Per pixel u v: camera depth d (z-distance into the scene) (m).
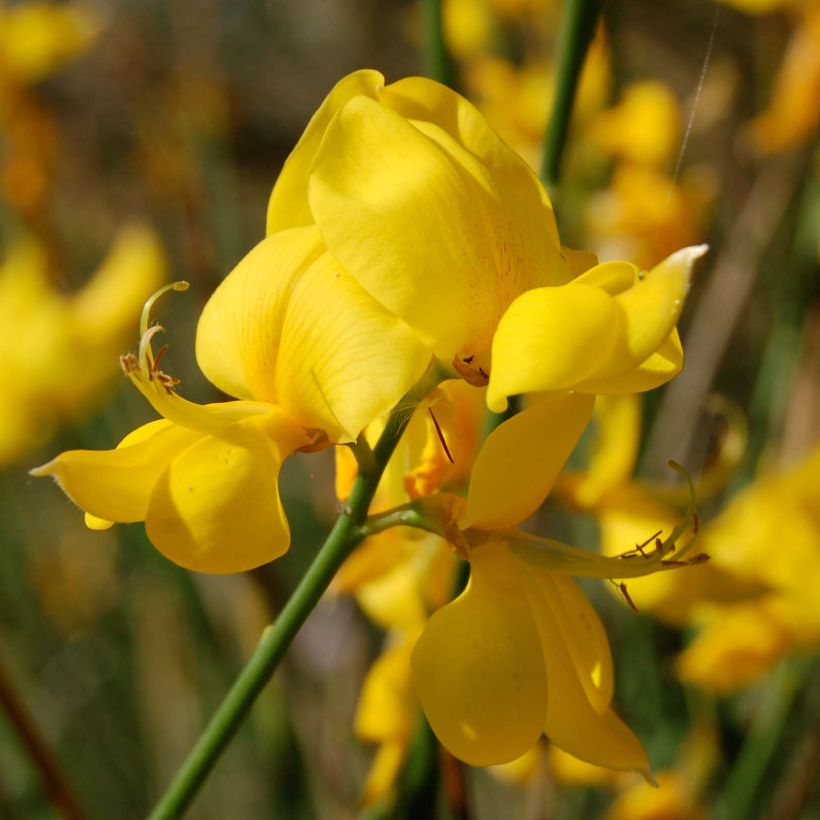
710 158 0.54
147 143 0.62
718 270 0.44
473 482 0.23
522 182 0.23
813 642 0.31
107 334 0.50
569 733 0.23
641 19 0.64
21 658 0.51
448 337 0.23
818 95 0.39
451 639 0.23
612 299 0.22
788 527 0.31
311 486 0.54
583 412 0.23
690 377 0.42
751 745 0.34
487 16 0.49
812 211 0.40
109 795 0.51
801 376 0.38
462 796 0.28
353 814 0.39
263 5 0.89
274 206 0.24
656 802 0.33
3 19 0.51
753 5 0.40
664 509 0.28
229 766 0.49
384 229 0.22
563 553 0.23
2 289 0.49
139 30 0.65
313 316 0.23
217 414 0.23
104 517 0.23
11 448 0.48
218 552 0.23
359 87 0.23
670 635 0.40
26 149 0.50
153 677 0.48
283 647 0.24
